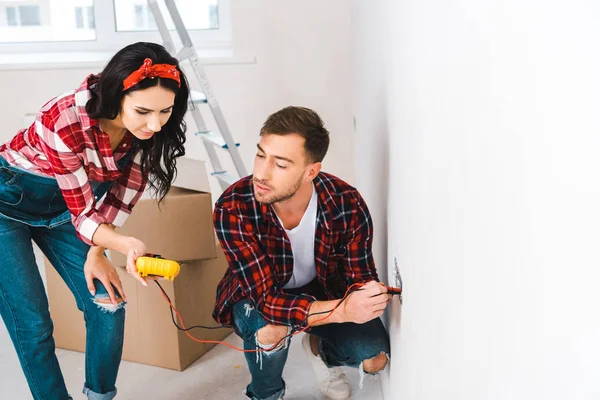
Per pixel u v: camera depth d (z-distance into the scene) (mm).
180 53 3004
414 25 1264
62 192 1716
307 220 1796
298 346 2508
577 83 523
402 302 1601
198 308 2406
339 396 2143
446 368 1065
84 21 3820
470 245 888
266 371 1938
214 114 3051
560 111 560
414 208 1344
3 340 2617
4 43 3811
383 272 2037
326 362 2076
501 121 728
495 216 765
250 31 3523
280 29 3520
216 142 3064
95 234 1750
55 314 2498
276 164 1607
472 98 846
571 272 549
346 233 1813
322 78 3582
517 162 678
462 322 949
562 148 558
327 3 3479
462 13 883
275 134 1594
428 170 1165
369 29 2244
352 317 1691
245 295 1859
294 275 1917
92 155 1695
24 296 1808
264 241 1799
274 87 3605
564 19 546
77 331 2477
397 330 1729
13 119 3645
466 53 868
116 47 3832
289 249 1812
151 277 1701
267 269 1803
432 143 1119
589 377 520
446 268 1046
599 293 498
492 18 749
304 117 1605
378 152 2014
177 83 1591
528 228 652
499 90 731
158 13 3041
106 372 1965
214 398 2203
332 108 3625
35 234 1923
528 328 664
